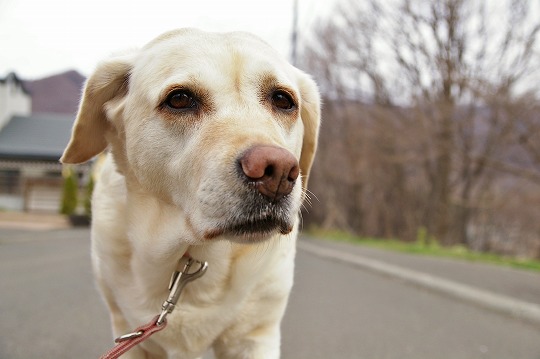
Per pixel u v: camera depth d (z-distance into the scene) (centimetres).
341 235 616
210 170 44
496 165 388
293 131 54
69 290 136
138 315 53
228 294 53
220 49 51
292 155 43
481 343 94
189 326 52
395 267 197
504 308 121
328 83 654
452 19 386
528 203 446
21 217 477
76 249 260
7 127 738
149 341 55
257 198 43
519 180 472
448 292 144
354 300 134
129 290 54
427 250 287
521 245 568
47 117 768
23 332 91
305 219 748
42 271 172
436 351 88
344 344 91
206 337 54
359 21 538
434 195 532
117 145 55
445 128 402
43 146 699
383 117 493
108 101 56
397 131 465
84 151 58
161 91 49
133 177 53
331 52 616
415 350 88
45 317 103
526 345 93
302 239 494
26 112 845
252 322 56
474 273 178
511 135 374
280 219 44
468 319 113
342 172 687
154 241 51
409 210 625
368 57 542
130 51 58
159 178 50
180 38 53
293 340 93
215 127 47
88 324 98
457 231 554
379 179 613
